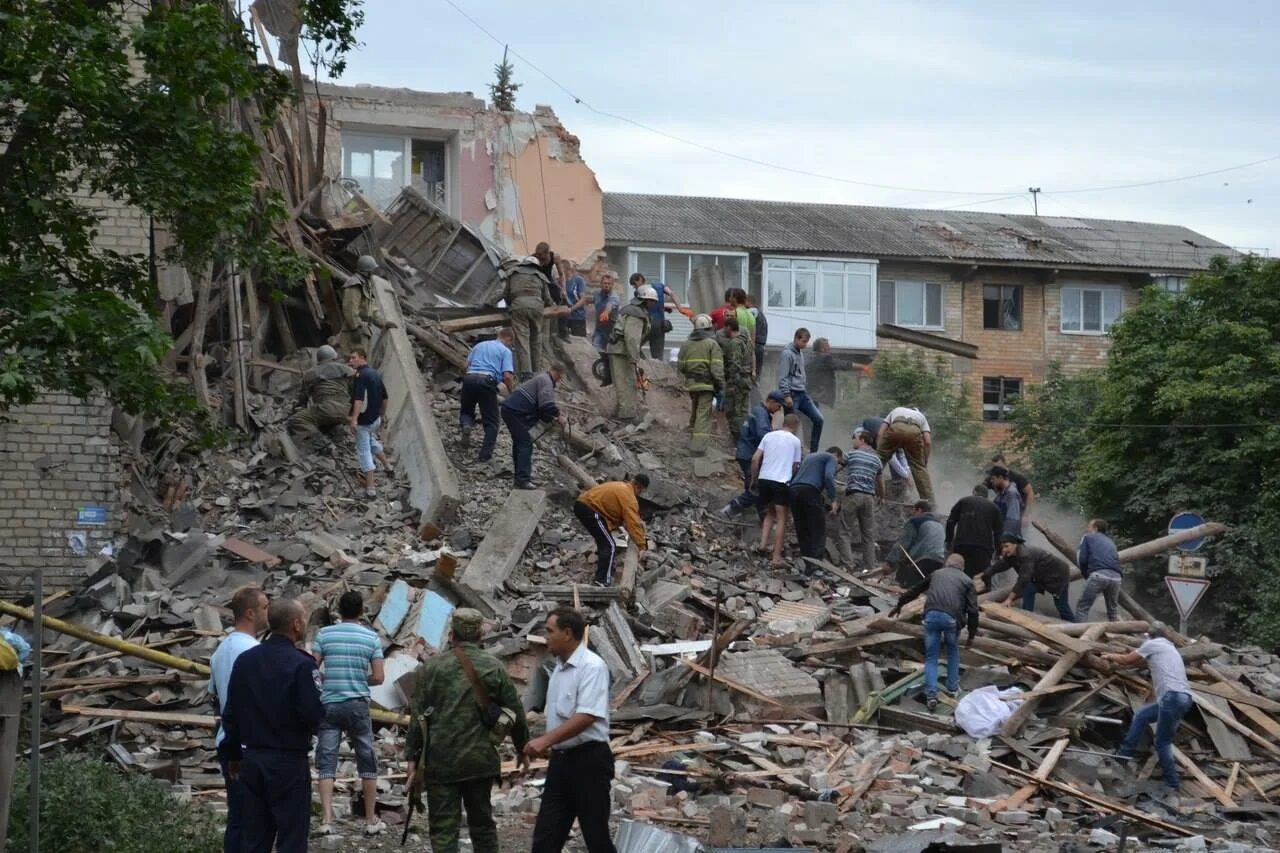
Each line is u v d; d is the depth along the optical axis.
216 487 18.64
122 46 11.91
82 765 10.09
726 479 21.53
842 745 13.85
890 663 15.83
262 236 13.30
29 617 12.43
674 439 22.48
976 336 47.94
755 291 45.62
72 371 11.34
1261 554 29.59
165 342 11.24
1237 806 13.58
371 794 10.73
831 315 45.38
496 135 40.78
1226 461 31.08
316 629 15.27
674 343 44.03
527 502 18.34
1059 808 12.88
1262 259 33.56
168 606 15.24
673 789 12.37
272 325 22.23
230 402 19.98
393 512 18.73
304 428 19.88
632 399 22.69
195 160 12.30
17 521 16.55
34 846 7.80
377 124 39.50
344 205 28.33
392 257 27.19
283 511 18.31
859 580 18.69
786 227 47.22
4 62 11.20
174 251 13.32
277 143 23.64
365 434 19.05
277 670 8.08
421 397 19.89
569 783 8.19
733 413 22.64
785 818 11.32
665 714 13.97
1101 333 48.84
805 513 19.03
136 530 17.28
